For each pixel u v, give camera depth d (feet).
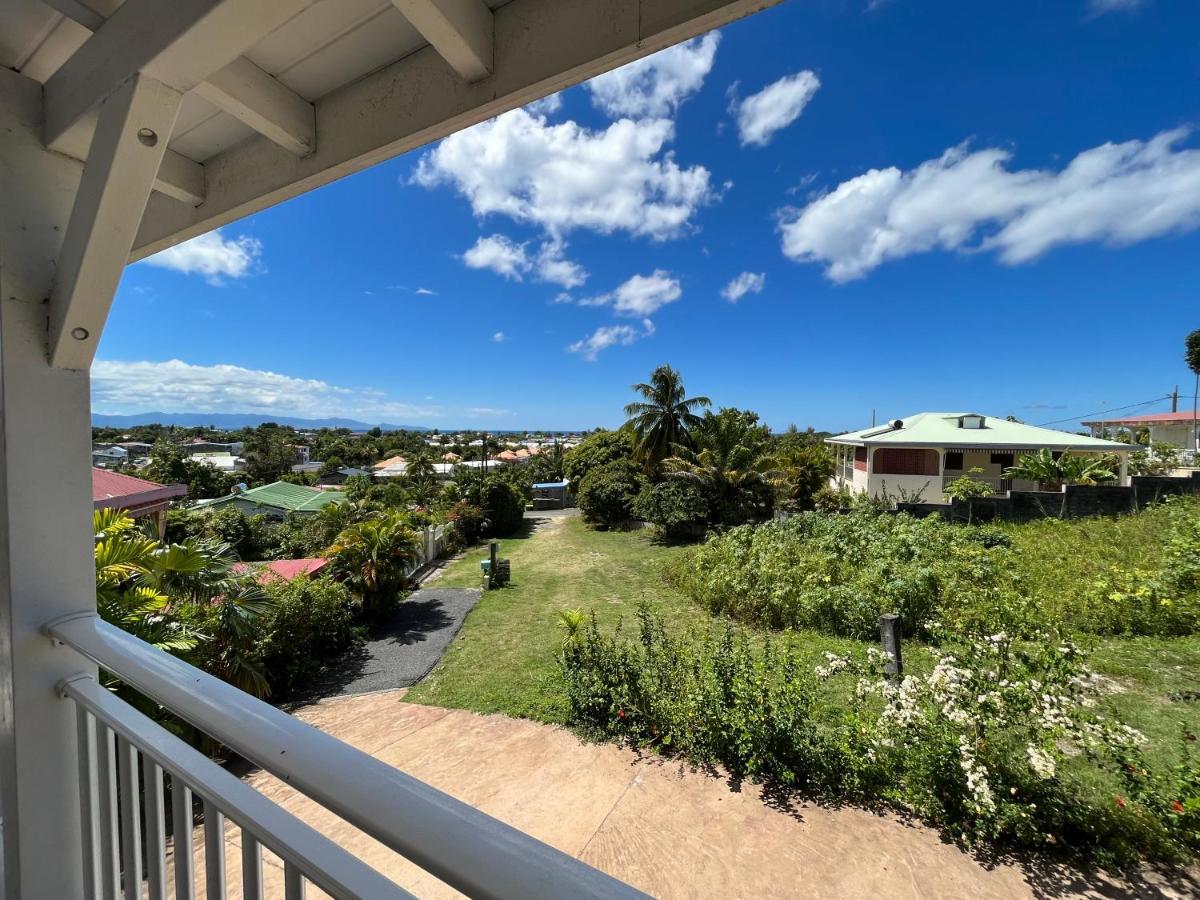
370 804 1.76
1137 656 14.15
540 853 1.50
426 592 31.42
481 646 21.86
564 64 3.08
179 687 2.61
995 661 9.83
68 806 3.80
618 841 9.44
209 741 12.98
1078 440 47.60
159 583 13.29
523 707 15.26
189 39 2.53
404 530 27.76
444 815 1.66
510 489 56.44
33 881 3.63
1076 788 8.95
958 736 9.23
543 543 48.37
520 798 10.90
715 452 47.39
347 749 1.99
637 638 20.54
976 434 50.37
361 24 3.44
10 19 3.30
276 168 4.53
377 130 3.90
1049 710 8.70
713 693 11.96
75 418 3.84
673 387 57.41
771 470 43.83
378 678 19.26
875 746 10.16
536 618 25.20
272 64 3.80
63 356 3.67
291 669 18.48
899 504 34.68
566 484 84.58
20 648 3.59
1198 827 7.78
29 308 3.59
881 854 8.68
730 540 29.25
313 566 24.94
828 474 53.36
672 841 9.34
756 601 21.31
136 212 3.17
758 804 10.12
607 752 12.42
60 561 3.77
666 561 35.06
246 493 65.98
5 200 3.51
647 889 8.38
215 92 3.53
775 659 12.93
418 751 13.41
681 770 11.43
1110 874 7.91
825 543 25.18
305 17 3.36
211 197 5.05
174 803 2.73
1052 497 33.09
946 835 8.95
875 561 21.76
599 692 13.80
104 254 3.27
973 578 19.77
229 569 16.26
